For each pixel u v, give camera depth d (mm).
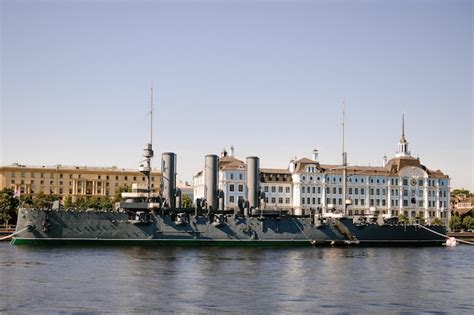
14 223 152750
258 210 107312
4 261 74000
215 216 103938
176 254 86875
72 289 54562
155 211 101000
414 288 60438
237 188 190000
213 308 47562
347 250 103625
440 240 119500
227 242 104062
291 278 65000
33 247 91688
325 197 199625
